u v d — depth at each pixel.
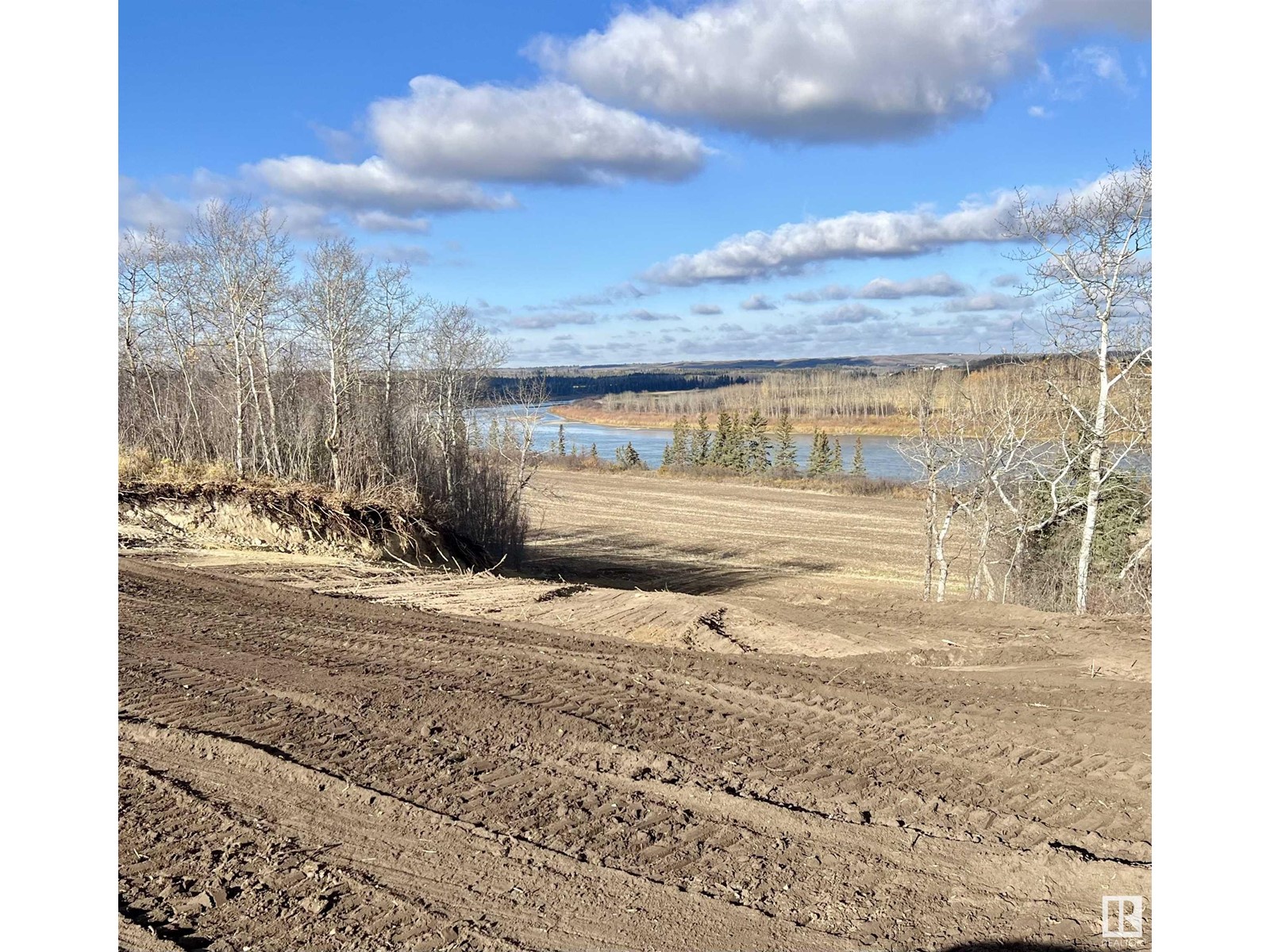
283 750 5.76
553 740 6.06
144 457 17.73
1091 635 9.16
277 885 4.20
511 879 4.29
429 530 18.61
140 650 8.12
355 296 21.06
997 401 18.39
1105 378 14.16
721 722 6.51
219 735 5.95
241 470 18.78
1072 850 4.58
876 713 6.73
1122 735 6.23
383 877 4.29
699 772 5.57
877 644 8.99
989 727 6.44
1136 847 4.65
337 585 12.02
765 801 5.15
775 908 4.09
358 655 8.20
